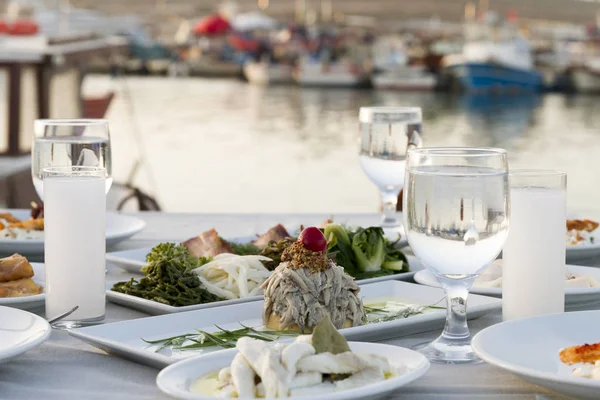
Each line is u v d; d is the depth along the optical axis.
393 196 3.16
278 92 46.47
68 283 2.07
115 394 1.63
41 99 9.00
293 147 24.66
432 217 1.74
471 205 1.72
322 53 58.09
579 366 1.67
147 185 14.15
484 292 2.30
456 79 47.72
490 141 28.17
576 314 1.87
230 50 60.12
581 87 47.50
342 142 26.03
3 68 8.55
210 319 2.05
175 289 2.26
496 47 47.62
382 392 1.47
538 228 1.96
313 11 83.50
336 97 44.38
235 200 15.53
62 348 1.91
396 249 2.89
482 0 91.25
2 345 1.82
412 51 54.59
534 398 1.61
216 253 2.54
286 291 1.97
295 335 1.95
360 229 2.74
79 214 2.07
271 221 3.49
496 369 1.75
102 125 2.51
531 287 1.97
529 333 1.81
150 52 59.59
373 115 3.03
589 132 30.42
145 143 23.11
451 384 1.66
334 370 1.51
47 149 2.49
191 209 14.13
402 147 3.02
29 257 2.89
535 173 1.99
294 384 1.49
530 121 34.03
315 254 2.00
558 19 90.19
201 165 20.06
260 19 66.25
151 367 1.79
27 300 2.17
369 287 2.32
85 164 2.48
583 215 3.51
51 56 8.94
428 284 2.41
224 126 29.08
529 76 47.12
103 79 48.50
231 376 1.52
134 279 2.39
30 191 8.48
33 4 17.22
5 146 8.66
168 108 34.22
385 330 1.94
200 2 85.06
